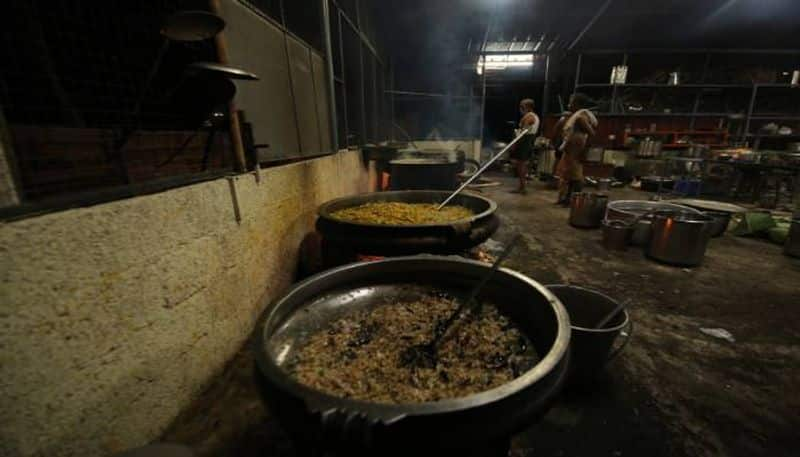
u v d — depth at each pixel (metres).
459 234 1.67
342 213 2.18
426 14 6.61
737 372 1.55
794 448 1.17
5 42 0.96
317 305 1.13
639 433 1.23
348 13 4.22
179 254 1.22
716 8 6.32
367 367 0.91
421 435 0.58
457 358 0.95
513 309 1.13
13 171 0.79
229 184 1.52
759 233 3.61
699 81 7.35
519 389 0.64
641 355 1.67
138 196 1.07
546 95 8.36
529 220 4.31
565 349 0.78
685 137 7.35
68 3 1.09
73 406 0.87
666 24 6.93
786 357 1.65
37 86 1.04
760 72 7.09
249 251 1.69
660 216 2.96
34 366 0.78
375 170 5.12
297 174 2.30
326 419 0.57
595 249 3.25
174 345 1.20
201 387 1.35
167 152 1.40
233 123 1.62
